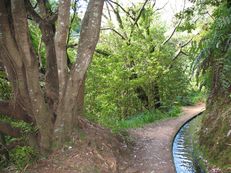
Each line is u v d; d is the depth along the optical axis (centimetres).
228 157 337
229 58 368
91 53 345
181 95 998
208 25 618
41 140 357
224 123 389
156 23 919
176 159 408
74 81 348
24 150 352
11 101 366
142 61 797
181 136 537
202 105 984
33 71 336
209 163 367
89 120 485
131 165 390
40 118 352
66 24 319
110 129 496
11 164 355
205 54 395
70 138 364
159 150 450
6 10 326
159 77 835
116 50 838
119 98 786
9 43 325
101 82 750
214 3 512
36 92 344
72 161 336
